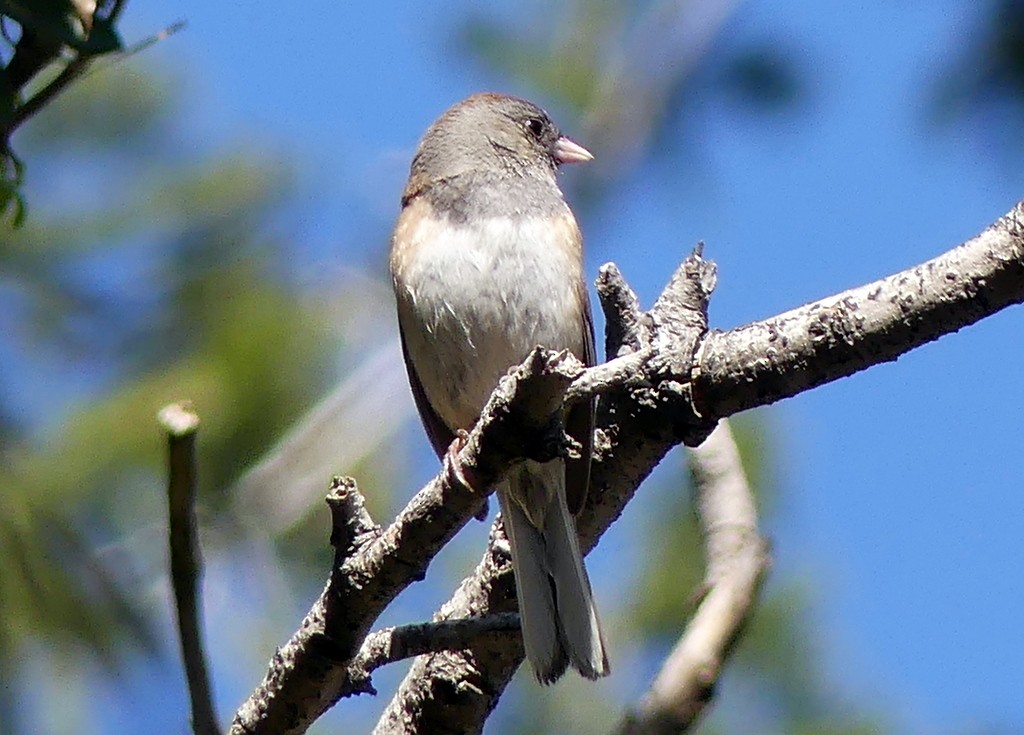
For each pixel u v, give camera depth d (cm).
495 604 619
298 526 810
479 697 574
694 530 885
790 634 882
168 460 391
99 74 950
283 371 870
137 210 920
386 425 858
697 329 553
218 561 783
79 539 589
